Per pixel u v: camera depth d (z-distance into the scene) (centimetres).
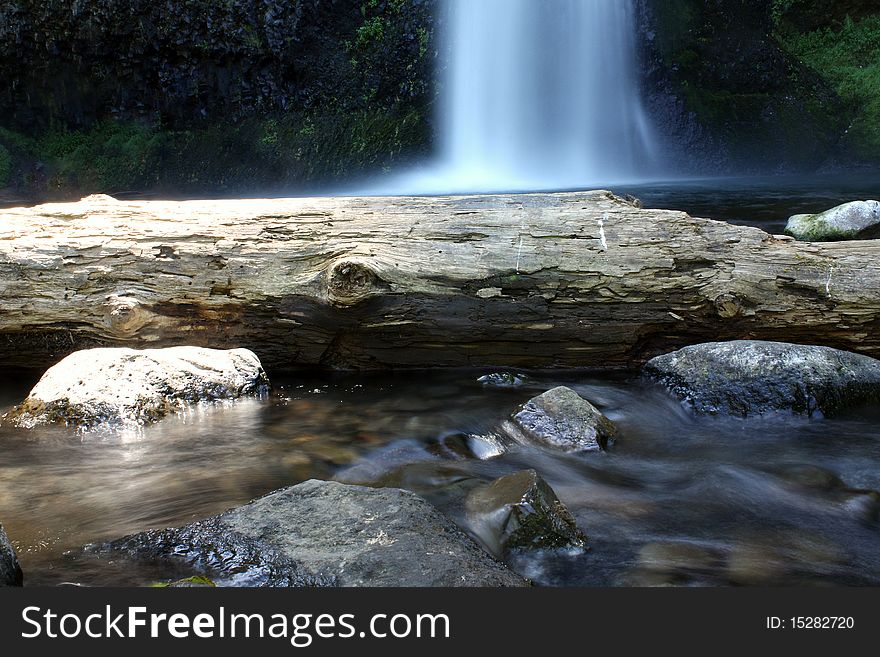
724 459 320
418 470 302
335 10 1466
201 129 1427
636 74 1523
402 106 1452
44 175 1367
